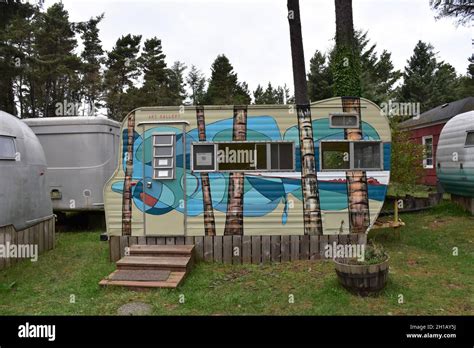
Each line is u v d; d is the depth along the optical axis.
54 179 9.45
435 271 5.79
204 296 4.98
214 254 6.50
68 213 10.38
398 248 7.14
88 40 29.72
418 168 10.69
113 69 30.72
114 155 10.01
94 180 9.38
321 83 29.47
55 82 24.73
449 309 4.49
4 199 6.02
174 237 6.54
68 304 4.80
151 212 6.55
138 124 6.56
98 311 4.58
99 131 9.44
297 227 6.48
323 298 4.81
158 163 6.54
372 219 6.50
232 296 4.94
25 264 6.47
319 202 6.47
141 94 30.38
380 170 6.52
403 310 4.47
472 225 8.81
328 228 6.47
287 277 5.63
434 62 39.25
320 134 6.50
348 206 6.49
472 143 9.43
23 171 6.60
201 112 6.53
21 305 4.80
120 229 6.58
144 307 4.68
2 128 6.22
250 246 6.47
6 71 15.68
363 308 4.52
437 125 15.75
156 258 5.98
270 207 6.48
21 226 6.53
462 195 10.33
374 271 4.78
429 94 36.44
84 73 26.70
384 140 6.51
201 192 6.51
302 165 6.48
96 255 7.12
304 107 6.50
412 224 9.13
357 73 8.57
